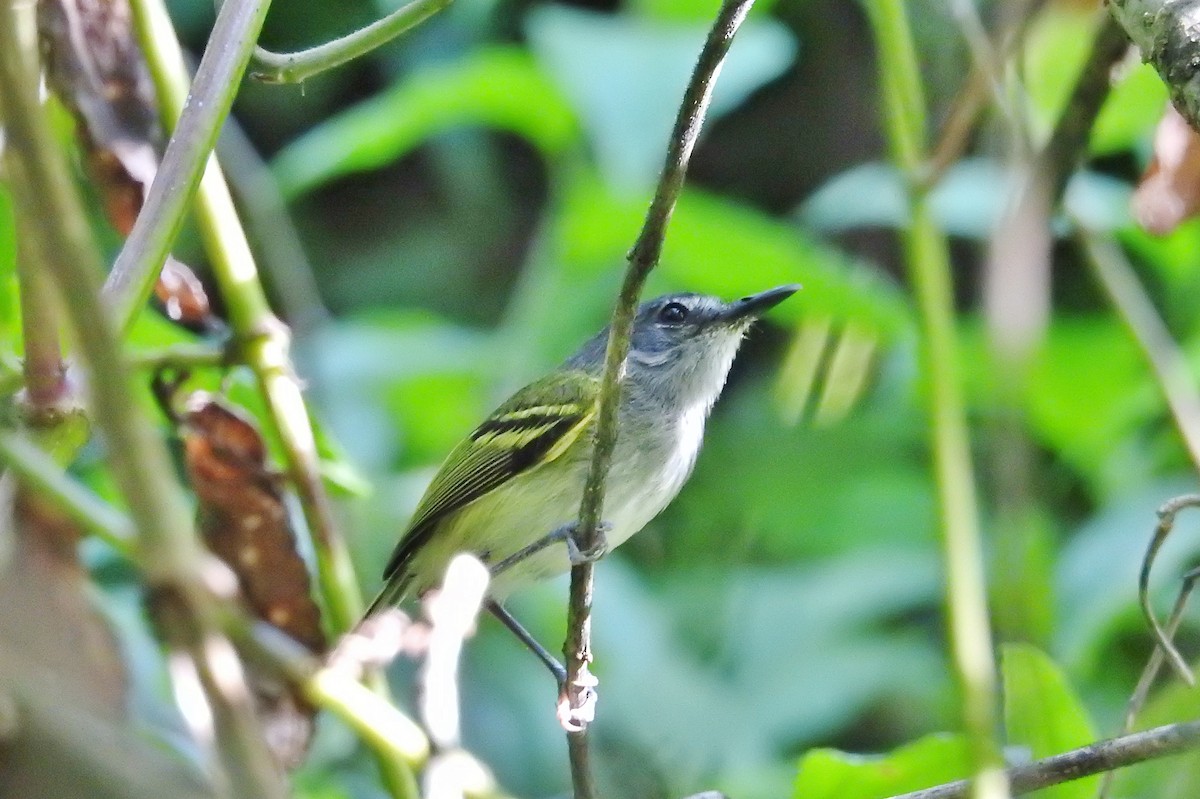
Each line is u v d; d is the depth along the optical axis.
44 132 2.82
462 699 11.12
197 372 7.38
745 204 17.48
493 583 9.91
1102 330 11.09
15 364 6.18
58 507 4.14
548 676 11.27
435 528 10.13
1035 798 5.93
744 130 17.61
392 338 11.34
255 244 11.57
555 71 10.67
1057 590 10.01
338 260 16.72
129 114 6.89
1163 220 7.25
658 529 13.55
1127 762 5.23
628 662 11.09
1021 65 7.30
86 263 2.83
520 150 16.95
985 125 9.53
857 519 12.91
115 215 6.86
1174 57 5.04
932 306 6.60
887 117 7.11
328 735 9.17
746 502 13.40
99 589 6.54
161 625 3.01
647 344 10.65
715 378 10.87
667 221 5.63
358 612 6.57
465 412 11.26
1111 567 10.01
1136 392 10.79
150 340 7.53
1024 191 5.16
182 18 14.67
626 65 10.68
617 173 10.42
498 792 4.23
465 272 16.56
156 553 2.83
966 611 5.76
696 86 5.29
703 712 10.95
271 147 16.03
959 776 6.39
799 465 13.36
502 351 11.27
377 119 10.88
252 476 6.79
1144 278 12.30
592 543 6.73
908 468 13.11
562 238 10.90
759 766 10.70
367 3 15.03
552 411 9.81
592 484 6.57
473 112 11.11
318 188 16.84
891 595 11.78
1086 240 8.20
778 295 10.48
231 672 2.91
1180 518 10.12
